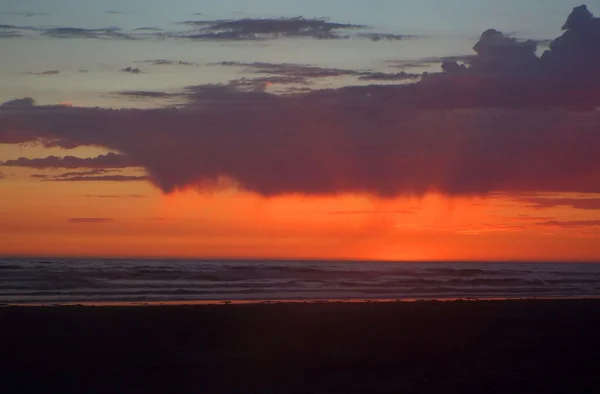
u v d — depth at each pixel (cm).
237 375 1252
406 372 1294
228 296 3250
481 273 6862
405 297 3416
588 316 2253
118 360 1367
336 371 1295
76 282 4019
